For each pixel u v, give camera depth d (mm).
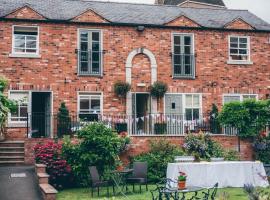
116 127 22062
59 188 17000
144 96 24188
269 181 15945
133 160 19266
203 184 15555
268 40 25609
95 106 23141
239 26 25141
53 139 19453
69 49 23047
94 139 16719
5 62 22156
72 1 24953
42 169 16281
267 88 25297
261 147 21109
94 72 23297
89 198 14539
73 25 23219
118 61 23625
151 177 18297
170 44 24312
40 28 22766
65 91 22781
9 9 23016
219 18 26016
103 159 16938
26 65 22406
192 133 20844
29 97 22297
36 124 22625
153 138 20188
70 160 17172
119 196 14859
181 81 24203
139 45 23938
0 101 12047
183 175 12273
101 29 23562
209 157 19703
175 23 24344
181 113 24000
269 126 21422
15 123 21891
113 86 23391
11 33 22359
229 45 25047
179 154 19391
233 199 13461
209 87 24516
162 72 24062
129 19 24125
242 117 20219
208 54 24703
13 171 17516
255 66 25234
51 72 22688
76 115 22734
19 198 13945
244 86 24969
